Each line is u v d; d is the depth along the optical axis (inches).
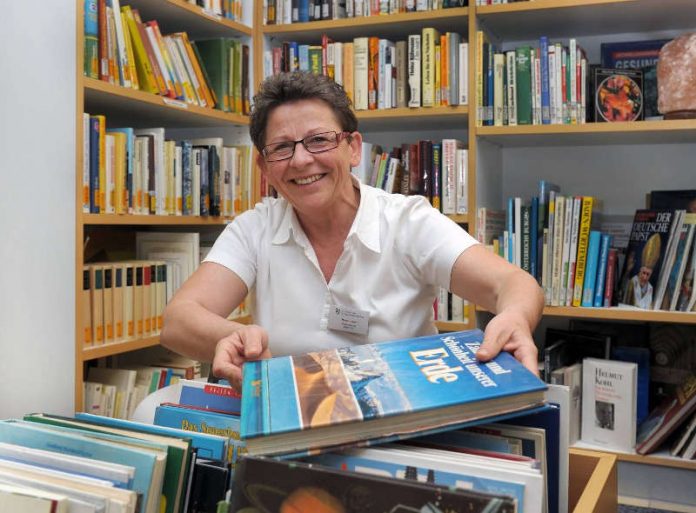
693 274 90.0
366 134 118.9
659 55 93.2
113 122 104.0
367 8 101.3
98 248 97.3
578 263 94.5
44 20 68.1
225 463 30.8
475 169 97.2
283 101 47.0
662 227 92.8
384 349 33.4
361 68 102.2
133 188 83.7
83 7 73.0
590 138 100.3
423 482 22.0
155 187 87.2
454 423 26.0
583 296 94.9
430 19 98.0
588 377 96.3
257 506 23.1
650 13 94.9
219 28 102.6
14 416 67.2
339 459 25.8
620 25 101.3
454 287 48.4
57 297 71.1
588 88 96.8
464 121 106.3
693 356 97.7
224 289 52.9
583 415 96.8
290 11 105.8
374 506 22.0
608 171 107.0
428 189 100.0
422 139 115.6
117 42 81.4
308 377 29.5
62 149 71.0
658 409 96.3
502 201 112.7
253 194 105.9
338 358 32.2
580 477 39.0
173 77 91.3
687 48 89.1
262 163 50.5
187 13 94.2
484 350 30.8
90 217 75.7
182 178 92.4
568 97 93.6
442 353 32.3
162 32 104.3
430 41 98.1
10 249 65.9
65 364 72.4
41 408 69.9
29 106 66.8
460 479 24.4
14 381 67.0
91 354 76.7
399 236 51.8
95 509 25.3
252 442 24.5
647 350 97.3
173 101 90.1
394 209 52.6
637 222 96.5
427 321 54.9
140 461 28.3
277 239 53.9
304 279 53.9
